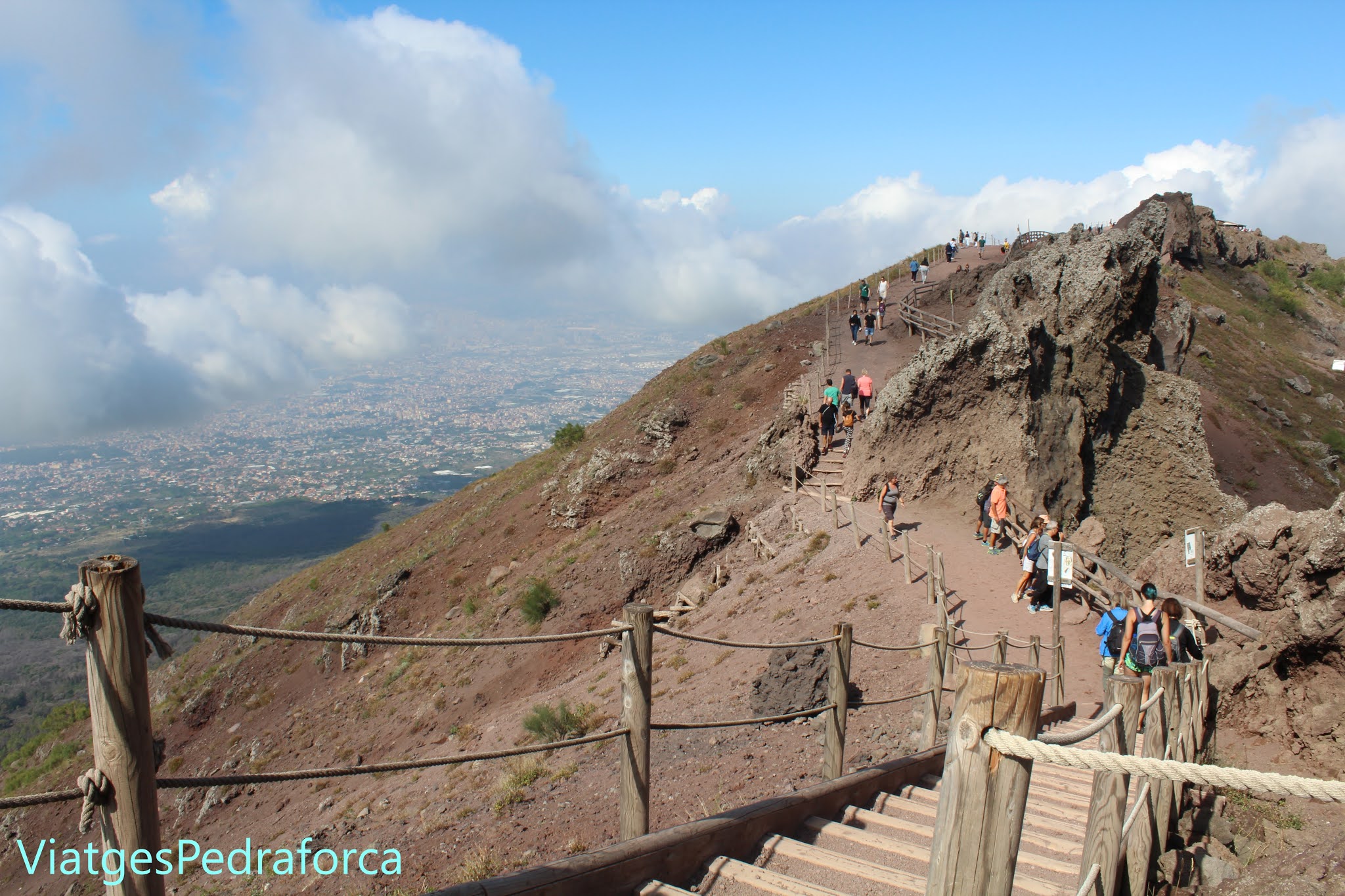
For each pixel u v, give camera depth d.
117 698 3.13
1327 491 56.19
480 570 38.56
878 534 22.41
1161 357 33.75
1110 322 25.89
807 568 22.12
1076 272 26.59
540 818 10.40
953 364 24.17
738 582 24.62
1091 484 26.25
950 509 24.23
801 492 27.81
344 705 30.48
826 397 29.84
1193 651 10.61
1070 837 7.12
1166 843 6.64
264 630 3.66
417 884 9.25
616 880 5.11
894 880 5.59
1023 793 2.70
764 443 32.34
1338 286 109.56
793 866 5.93
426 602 38.00
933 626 10.18
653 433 41.81
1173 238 95.62
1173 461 26.28
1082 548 18.17
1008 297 27.52
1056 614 13.38
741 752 11.67
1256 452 57.91
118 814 3.16
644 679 5.64
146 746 3.23
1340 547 9.12
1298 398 72.12
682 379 49.47
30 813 28.88
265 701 33.72
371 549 50.16
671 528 29.84
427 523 50.34
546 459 50.72
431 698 27.00
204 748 32.56
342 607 39.66
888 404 25.22
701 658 19.33
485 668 27.14
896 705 12.77
